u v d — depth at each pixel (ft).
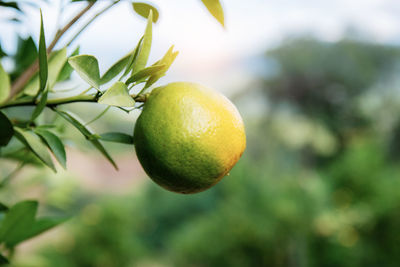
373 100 65.87
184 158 2.77
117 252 16.71
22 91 3.13
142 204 34.78
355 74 68.69
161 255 28.27
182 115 2.76
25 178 6.33
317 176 18.49
